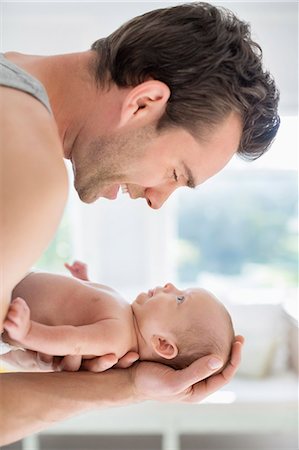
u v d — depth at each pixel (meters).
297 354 3.62
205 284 4.11
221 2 3.57
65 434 3.95
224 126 1.25
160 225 3.95
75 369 1.36
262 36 3.58
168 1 3.58
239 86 1.23
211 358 1.34
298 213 4.07
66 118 1.26
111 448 3.96
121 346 1.42
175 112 1.21
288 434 3.91
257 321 3.78
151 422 3.39
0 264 0.95
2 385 1.25
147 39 1.22
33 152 0.97
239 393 3.40
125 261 3.97
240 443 3.94
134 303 1.60
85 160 1.29
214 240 4.11
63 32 3.60
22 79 1.08
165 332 1.54
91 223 3.91
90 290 1.48
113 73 1.23
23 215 0.94
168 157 1.26
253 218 4.09
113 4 3.59
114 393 1.35
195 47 1.21
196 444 3.95
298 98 3.61
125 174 1.29
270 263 4.12
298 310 3.64
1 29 3.58
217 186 4.07
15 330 1.17
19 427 1.24
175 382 1.33
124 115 1.20
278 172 4.03
